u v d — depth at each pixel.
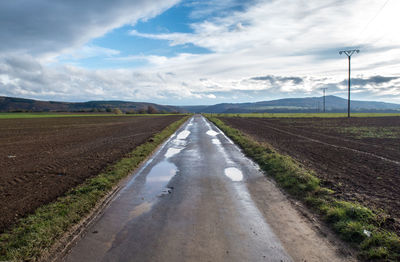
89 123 49.50
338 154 14.24
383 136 23.77
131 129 33.69
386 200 6.82
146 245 4.75
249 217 5.97
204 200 7.13
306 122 46.81
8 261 4.33
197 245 4.72
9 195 7.75
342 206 6.15
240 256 4.35
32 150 17.17
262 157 12.58
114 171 10.01
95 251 4.59
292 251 4.52
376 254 4.31
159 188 8.30
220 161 12.61
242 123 44.91
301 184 8.08
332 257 4.36
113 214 6.23
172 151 15.73
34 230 5.32
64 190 8.09
